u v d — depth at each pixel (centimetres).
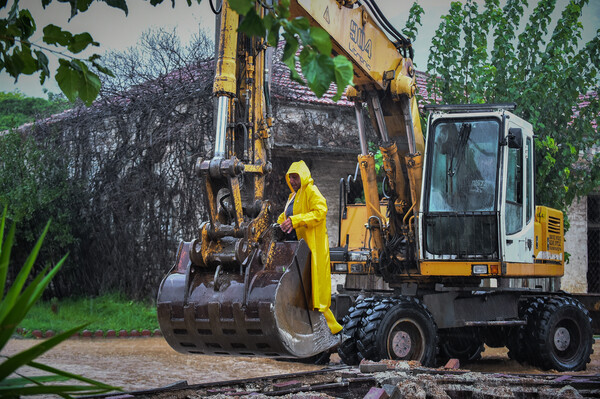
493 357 1089
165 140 1359
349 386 480
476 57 1422
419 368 542
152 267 1410
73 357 962
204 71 1353
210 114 1337
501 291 916
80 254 1524
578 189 1363
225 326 456
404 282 910
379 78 823
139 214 1411
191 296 475
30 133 1555
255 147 552
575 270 1581
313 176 1467
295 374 496
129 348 1075
